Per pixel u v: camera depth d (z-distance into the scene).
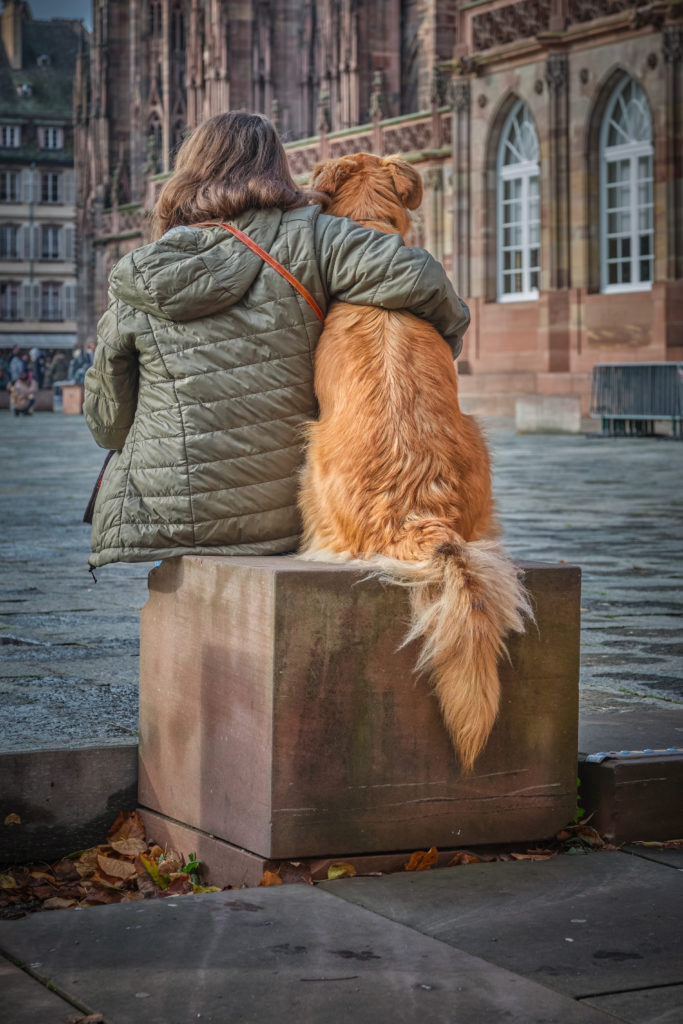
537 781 4.45
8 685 6.11
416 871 4.21
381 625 4.17
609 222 35.25
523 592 4.30
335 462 4.31
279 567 4.13
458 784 4.33
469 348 38.84
